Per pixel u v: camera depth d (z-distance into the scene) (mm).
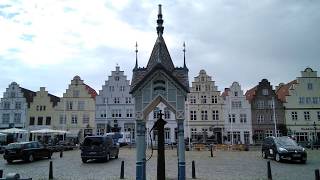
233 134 69500
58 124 71938
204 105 70875
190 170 22438
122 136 62812
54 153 42812
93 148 29000
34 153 30422
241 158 32938
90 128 71750
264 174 20219
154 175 19578
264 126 69375
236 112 70188
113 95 72562
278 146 29234
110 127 70688
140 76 16703
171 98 15672
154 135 58969
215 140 67125
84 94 72875
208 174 20266
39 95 72812
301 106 69875
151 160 30141
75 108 72438
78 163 28344
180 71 16828
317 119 69500
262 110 70000
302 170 22422
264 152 32844
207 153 41344
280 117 69625
